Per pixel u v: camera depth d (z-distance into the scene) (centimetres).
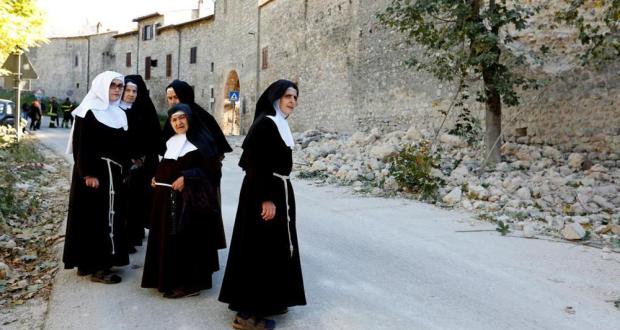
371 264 561
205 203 464
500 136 1066
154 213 476
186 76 4150
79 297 466
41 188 1025
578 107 1077
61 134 2536
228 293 403
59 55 5875
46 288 500
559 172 1006
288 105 411
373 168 1100
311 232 691
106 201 503
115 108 521
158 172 479
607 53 1011
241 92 3086
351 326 407
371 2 1722
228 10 3325
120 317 423
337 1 1950
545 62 1127
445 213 794
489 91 1044
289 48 2409
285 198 409
